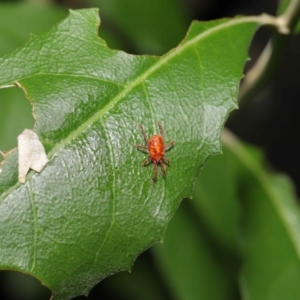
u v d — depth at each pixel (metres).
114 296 0.16
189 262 0.15
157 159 0.12
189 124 0.12
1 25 0.15
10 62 0.12
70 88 0.12
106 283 0.16
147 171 0.12
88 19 0.12
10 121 0.14
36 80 0.12
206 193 0.15
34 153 0.11
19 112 0.14
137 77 0.12
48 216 0.11
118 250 0.12
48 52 0.12
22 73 0.12
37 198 0.11
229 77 0.12
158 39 0.16
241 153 0.15
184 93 0.12
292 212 0.15
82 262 0.11
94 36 0.12
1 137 0.14
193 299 0.15
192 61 0.12
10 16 0.15
